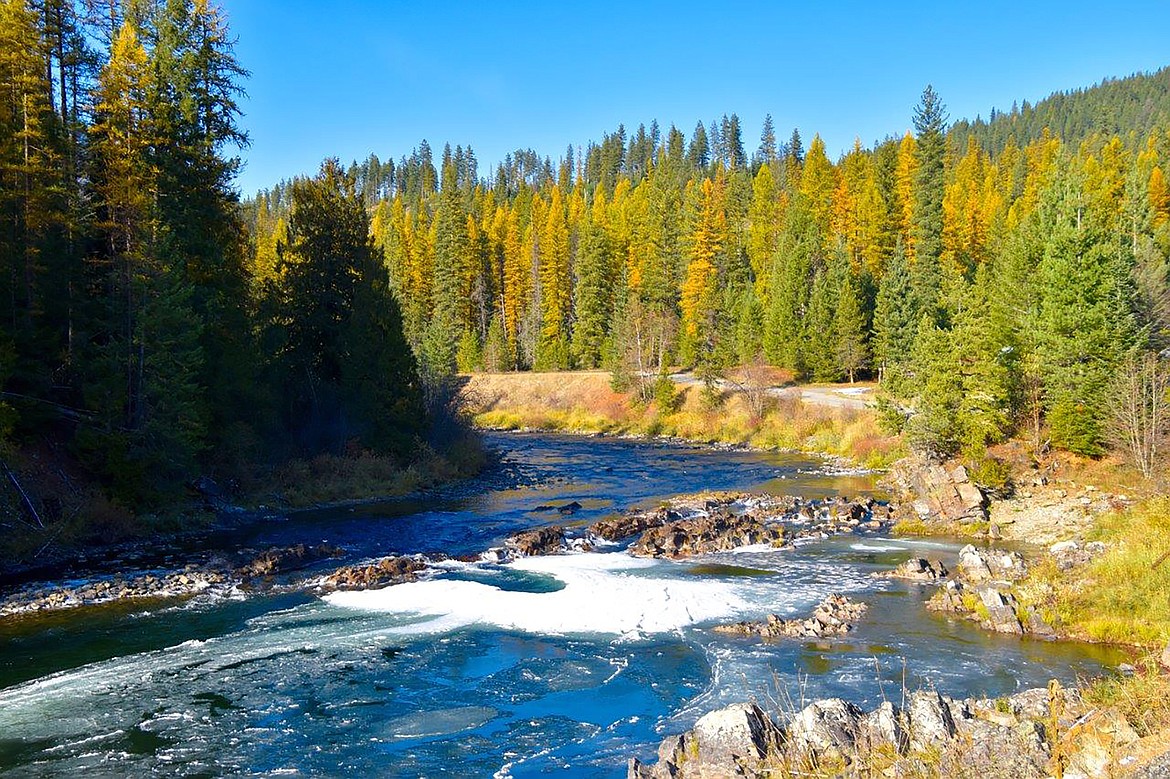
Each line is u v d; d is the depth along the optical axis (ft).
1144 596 57.93
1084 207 148.36
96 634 59.16
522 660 53.78
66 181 101.14
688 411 221.46
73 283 98.84
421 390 149.69
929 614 62.59
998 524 97.14
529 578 76.07
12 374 86.99
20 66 96.58
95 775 38.04
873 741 31.89
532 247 346.95
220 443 113.09
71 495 88.94
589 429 233.55
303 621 62.49
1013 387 123.85
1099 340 111.34
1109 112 595.06
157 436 95.61
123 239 101.35
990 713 33.32
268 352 130.62
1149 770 22.43
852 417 181.68
